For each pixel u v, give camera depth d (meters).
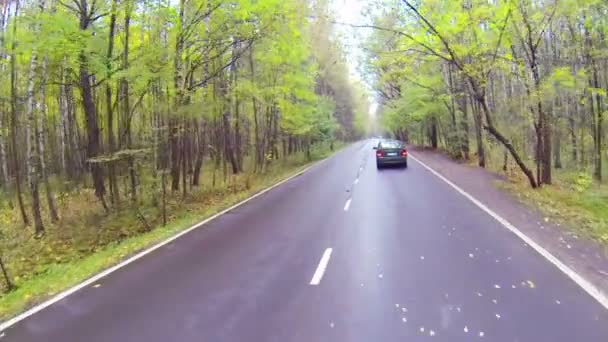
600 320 4.55
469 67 14.73
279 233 9.54
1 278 9.02
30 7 14.73
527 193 13.93
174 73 14.12
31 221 15.55
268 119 30.67
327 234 9.20
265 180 22.92
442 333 4.39
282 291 5.80
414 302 5.23
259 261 7.36
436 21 15.62
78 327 4.99
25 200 20.25
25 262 10.20
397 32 15.57
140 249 8.92
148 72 12.75
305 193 16.28
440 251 7.48
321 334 4.46
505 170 21.58
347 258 7.29
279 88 22.98
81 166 27.88
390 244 8.09
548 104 16.25
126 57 14.01
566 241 7.93
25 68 15.60
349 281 6.09
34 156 13.48
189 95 15.24
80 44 11.57
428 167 24.11
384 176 20.42
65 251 10.92
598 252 7.18
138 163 14.02
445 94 26.92
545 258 6.86
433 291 5.57
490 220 9.91
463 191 14.61
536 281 5.80
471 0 14.78
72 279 7.21
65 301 5.95
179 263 7.55
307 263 7.09
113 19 13.33
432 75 27.52
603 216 10.62
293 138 49.16
